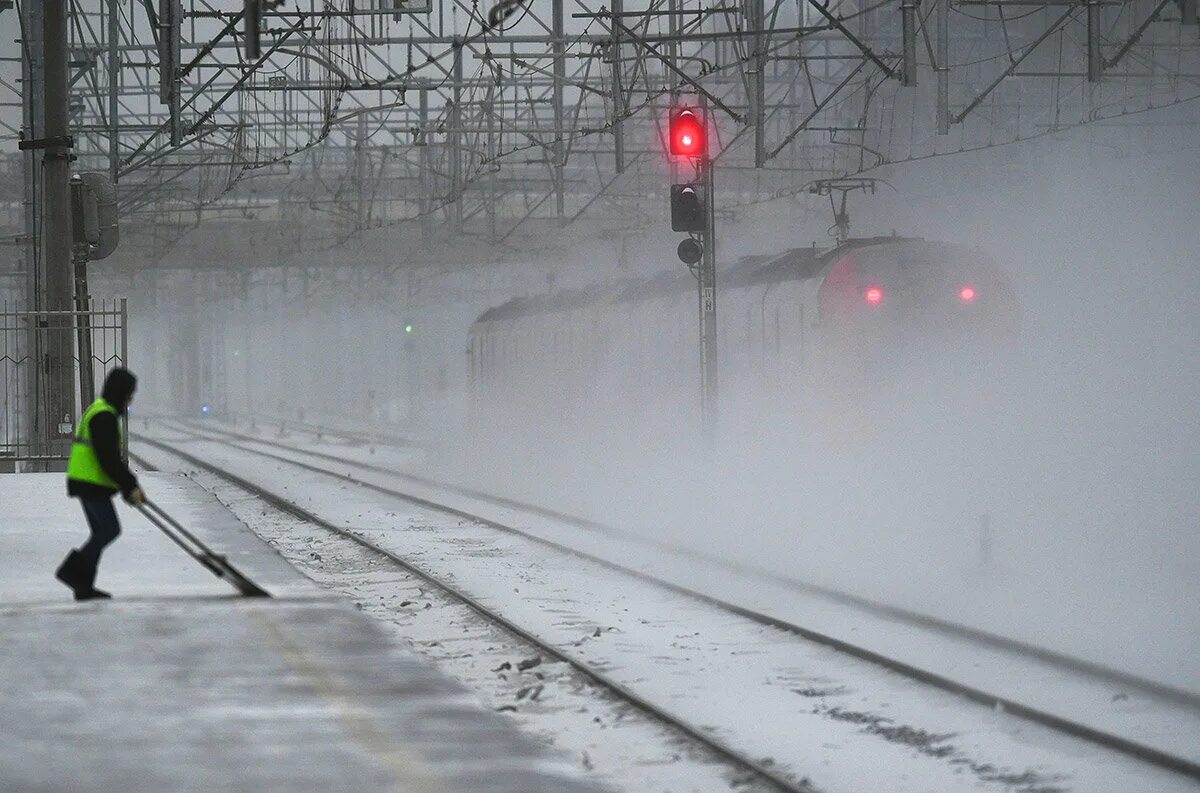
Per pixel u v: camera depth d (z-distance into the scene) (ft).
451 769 86.53
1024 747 109.19
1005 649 143.33
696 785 101.35
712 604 180.14
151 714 99.14
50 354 290.35
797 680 137.08
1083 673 131.44
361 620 132.87
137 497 139.03
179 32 297.33
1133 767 102.22
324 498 372.99
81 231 302.04
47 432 291.17
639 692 134.10
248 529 217.36
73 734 93.91
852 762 107.86
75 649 119.96
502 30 323.37
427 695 105.09
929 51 265.95
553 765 87.51
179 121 320.09
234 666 114.01
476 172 420.77
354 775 85.05
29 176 387.55
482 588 205.46
